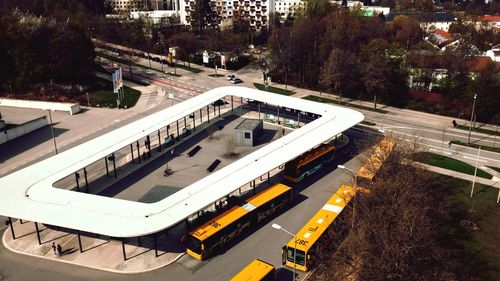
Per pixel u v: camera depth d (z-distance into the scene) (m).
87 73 134.62
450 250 53.25
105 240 57.12
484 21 189.50
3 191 58.56
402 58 122.00
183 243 56.34
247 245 55.97
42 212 53.47
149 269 51.31
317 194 68.44
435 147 87.06
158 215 53.03
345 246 49.88
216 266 51.94
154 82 139.50
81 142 90.81
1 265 52.56
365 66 115.81
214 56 165.50
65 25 140.12
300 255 50.12
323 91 129.50
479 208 63.56
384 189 56.41
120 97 122.50
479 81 104.00
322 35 147.25
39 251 55.00
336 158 81.81
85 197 57.19
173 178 74.94
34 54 125.81
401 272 42.31
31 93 122.88
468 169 76.94
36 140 92.50
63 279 50.00
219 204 63.03
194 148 86.88
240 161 67.88
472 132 95.56
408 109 112.25
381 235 45.72
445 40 173.38
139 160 81.44
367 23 168.12
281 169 77.44
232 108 108.12
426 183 65.00
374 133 94.44
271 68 146.38
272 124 100.69
